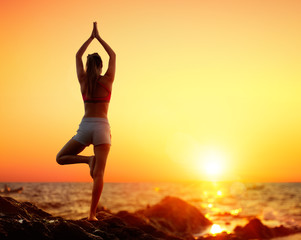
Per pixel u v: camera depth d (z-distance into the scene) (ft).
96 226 16.79
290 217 91.50
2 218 14.75
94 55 15.67
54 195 134.00
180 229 59.82
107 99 15.47
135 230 19.17
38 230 13.62
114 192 240.94
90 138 15.14
